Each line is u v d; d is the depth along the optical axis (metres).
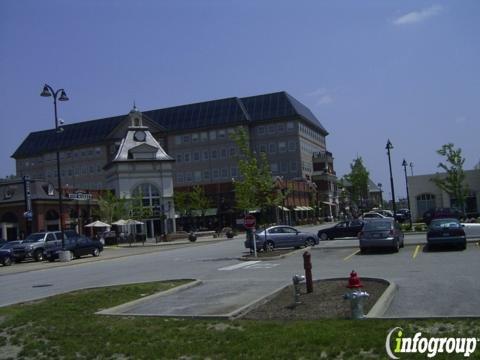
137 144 82.50
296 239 33.56
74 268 31.23
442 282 14.65
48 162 141.12
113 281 21.25
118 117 136.62
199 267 25.23
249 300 13.38
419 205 61.62
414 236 37.00
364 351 7.76
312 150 127.50
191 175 122.38
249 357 7.80
